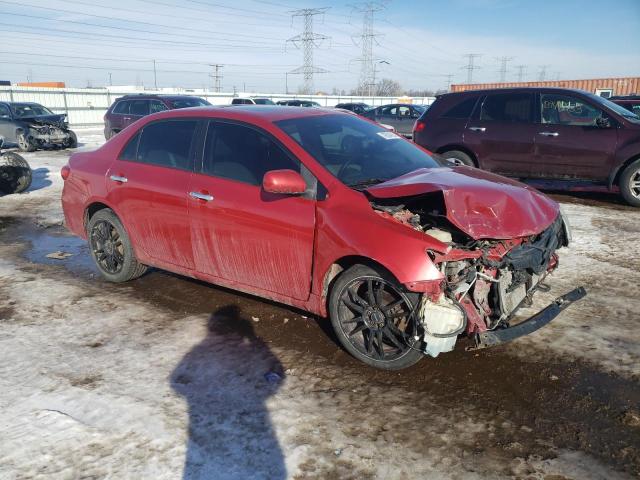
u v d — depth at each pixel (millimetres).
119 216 4551
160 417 2834
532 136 8188
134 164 4461
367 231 3121
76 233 5113
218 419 2816
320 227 3314
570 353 3443
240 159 3801
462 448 2572
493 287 3195
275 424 2773
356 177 3533
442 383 3143
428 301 2975
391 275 3080
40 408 2916
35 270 5348
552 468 2428
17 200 9188
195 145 4074
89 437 2670
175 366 3377
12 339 3768
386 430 2715
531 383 3117
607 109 7762
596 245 5824
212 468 2449
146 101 16188
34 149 17750
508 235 3037
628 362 3320
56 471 2436
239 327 3932
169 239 4211
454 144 8883
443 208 3393
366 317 3250
